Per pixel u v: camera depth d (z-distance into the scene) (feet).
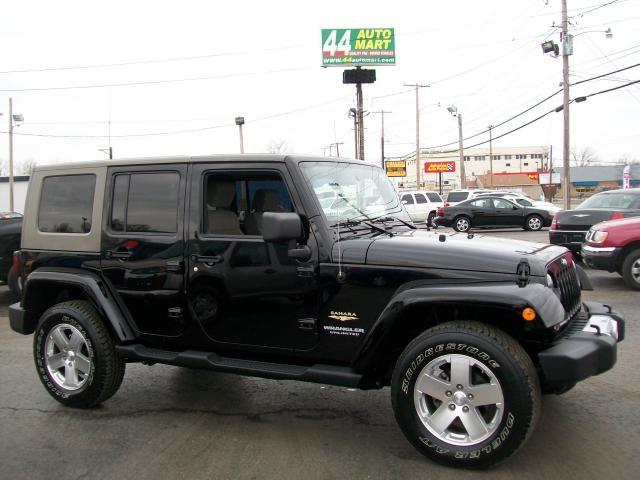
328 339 11.88
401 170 148.97
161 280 13.34
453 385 10.59
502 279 10.67
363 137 130.41
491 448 10.30
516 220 75.00
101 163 14.39
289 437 12.70
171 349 13.71
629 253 29.09
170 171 13.41
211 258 12.71
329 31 128.98
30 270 15.29
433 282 11.00
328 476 10.80
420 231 14.05
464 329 10.57
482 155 426.10
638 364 17.20
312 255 11.84
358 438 12.57
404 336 12.05
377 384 12.03
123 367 14.60
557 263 11.78
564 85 85.15
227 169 12.77
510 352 10.11
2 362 19.40
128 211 13.92
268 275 12.21
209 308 12.87
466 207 76.07
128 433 13.07
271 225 11.05
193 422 13.69
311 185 12.22
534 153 433.07
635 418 13.23
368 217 13.61
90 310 14.33
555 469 10.78
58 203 15.06
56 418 14.06
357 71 129.59
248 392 15.81
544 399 14.47
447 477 10.59
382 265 11.36
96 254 14.25
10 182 128.06
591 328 11.21
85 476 11.01
